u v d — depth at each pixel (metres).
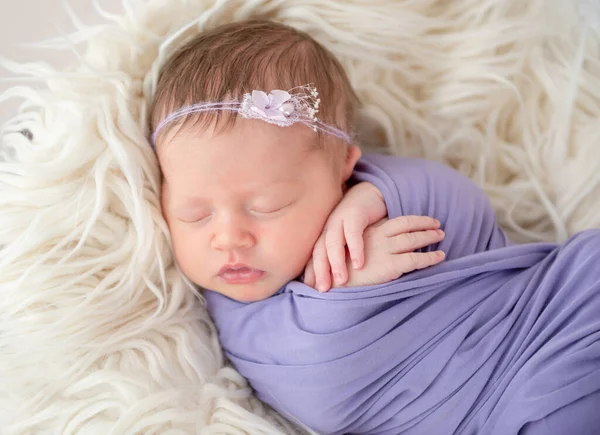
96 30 1.09
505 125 1.28
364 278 0.95
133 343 0.98
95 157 1.00
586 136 1.21
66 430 0.89
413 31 1.23
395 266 0.95
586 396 0.86
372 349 0.93
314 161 0.99
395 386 0.95
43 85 1.14
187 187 0.97
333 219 1.00
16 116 1.08
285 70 1.01
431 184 1.07
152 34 1.11
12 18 1.20
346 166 1.08
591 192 1.19
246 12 1.18
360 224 0.98
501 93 1.24
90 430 0.88
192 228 0.99
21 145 1.03
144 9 1.11
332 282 0.96
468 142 1.27
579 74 1.22
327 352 0.93
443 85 1.26
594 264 0.93
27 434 0.89
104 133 1.00
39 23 1.21
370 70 1.25
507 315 0.97
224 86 0.97
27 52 1.19
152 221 1.01
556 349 0.89
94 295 0.96
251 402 1.03
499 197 1.26
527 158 1.25
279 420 1.02
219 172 0.95
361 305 0.93
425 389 0.95
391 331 0.94
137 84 1.08
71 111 1.01
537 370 0.90
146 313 1.02
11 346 0.94
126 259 1.00
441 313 0.96
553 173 1.23
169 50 1.10
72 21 1.21
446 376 0.94
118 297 0.98
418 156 1.28
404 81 1.27
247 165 0.94
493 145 1.27
